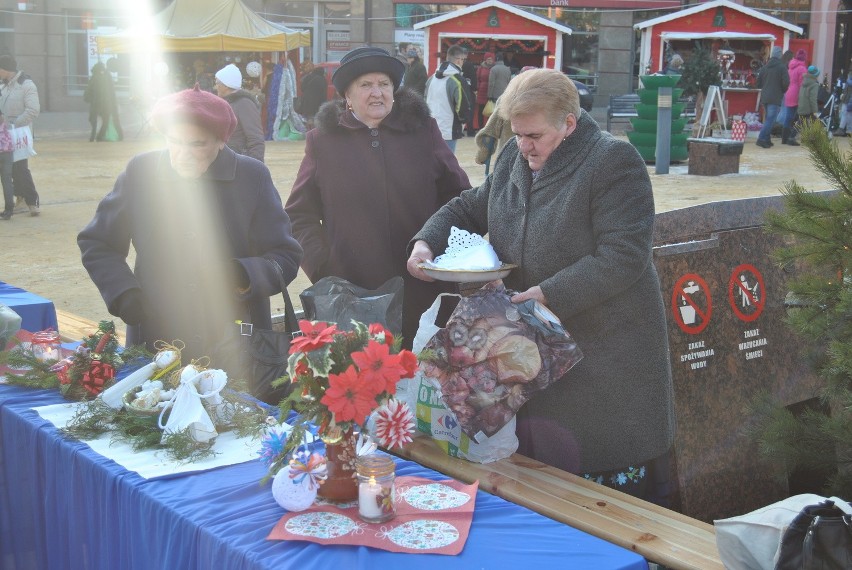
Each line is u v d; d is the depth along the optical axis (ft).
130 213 11.08
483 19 69.72
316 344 7.04
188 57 72.18
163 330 11.02
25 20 77.97
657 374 9.78
